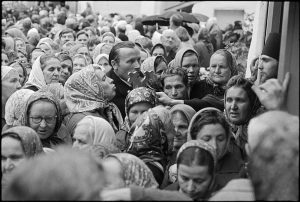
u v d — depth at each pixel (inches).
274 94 181.9
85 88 260.8
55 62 304.0
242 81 225.6
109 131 212.7
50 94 235.5
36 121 229.8
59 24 695.7
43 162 134.3
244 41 596.7
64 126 246.4
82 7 1093.8
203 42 504.1
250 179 156.9
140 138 210.4
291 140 147.7
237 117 223.1
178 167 180.1
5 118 246.1
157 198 164.6
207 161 177.0
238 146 217.6
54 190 130.4
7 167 188.5
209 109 204.4
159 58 314.7
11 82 269.0
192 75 301.3
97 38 500.7
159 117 215.2
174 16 588.1
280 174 146.1
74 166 134.4
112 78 289.9
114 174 176.1
